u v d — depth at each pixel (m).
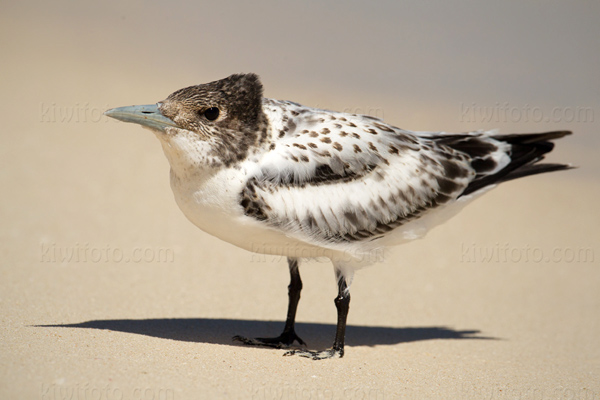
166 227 16.06
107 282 12.75
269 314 12.38
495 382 10.02
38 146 19.42
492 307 14.13
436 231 17.91
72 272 12.98
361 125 10.56
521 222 18.83
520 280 15.59
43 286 12.02
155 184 18.30
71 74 25.14
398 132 10.88
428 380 9.81
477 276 15.60
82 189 17.39
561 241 17.77
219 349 9.97
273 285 13.91
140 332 10.27
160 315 11.47
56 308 10.99
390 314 13.36
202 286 13.30
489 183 11.34
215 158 9.45
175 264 14.21
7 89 23.14
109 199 17.08
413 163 10.68
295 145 9.93
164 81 25.48
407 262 16.08
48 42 29.16
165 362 9.07
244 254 15.27
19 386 7.89
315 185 9.97
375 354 10.89
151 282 13.11
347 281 10.53
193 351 9.69
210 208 9.67
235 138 9.54
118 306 11.62
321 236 10.07
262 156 9.76
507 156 11.52
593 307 14.45
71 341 9.38
